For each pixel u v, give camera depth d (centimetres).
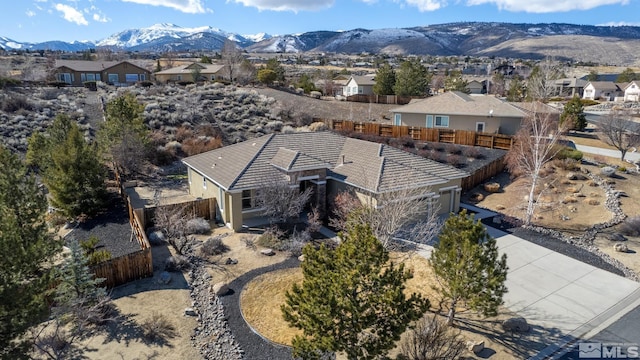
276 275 1756
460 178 2497
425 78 6662
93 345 1313
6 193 1616
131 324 1417
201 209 2425
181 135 4062
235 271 1795
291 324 1076
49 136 3144
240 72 7462
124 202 2608
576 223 2247
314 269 1080
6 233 1197
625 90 8725
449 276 1277
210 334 1377
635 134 3297
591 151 3634
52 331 1362
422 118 4269
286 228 2238
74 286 1418
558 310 1484
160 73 7756
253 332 1386
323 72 11700
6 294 980
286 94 6462
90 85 6069
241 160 2523
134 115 3356
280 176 2334
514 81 7375
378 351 1007
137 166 3266
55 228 2208
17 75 7769
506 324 1376
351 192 2322
